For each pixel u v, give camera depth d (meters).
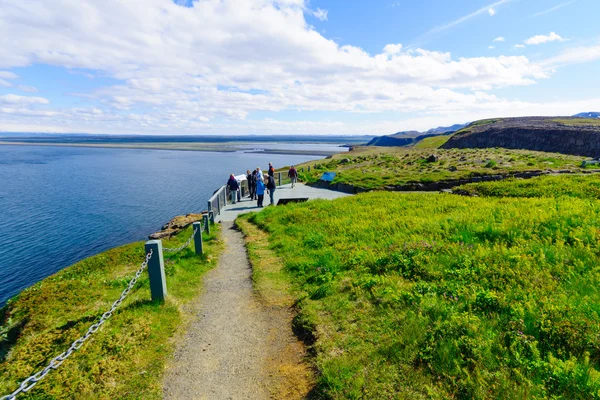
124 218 40.59
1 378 5.52
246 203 24.14
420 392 4.47
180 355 6.24
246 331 7.02
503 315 5.65
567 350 4.76
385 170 36.81
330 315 6.86
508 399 4.04
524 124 87.94
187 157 160.62
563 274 6.77
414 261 8.52
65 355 4.58
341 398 4.61
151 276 7.73
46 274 24.69
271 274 9.99
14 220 39.50
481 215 12.39
